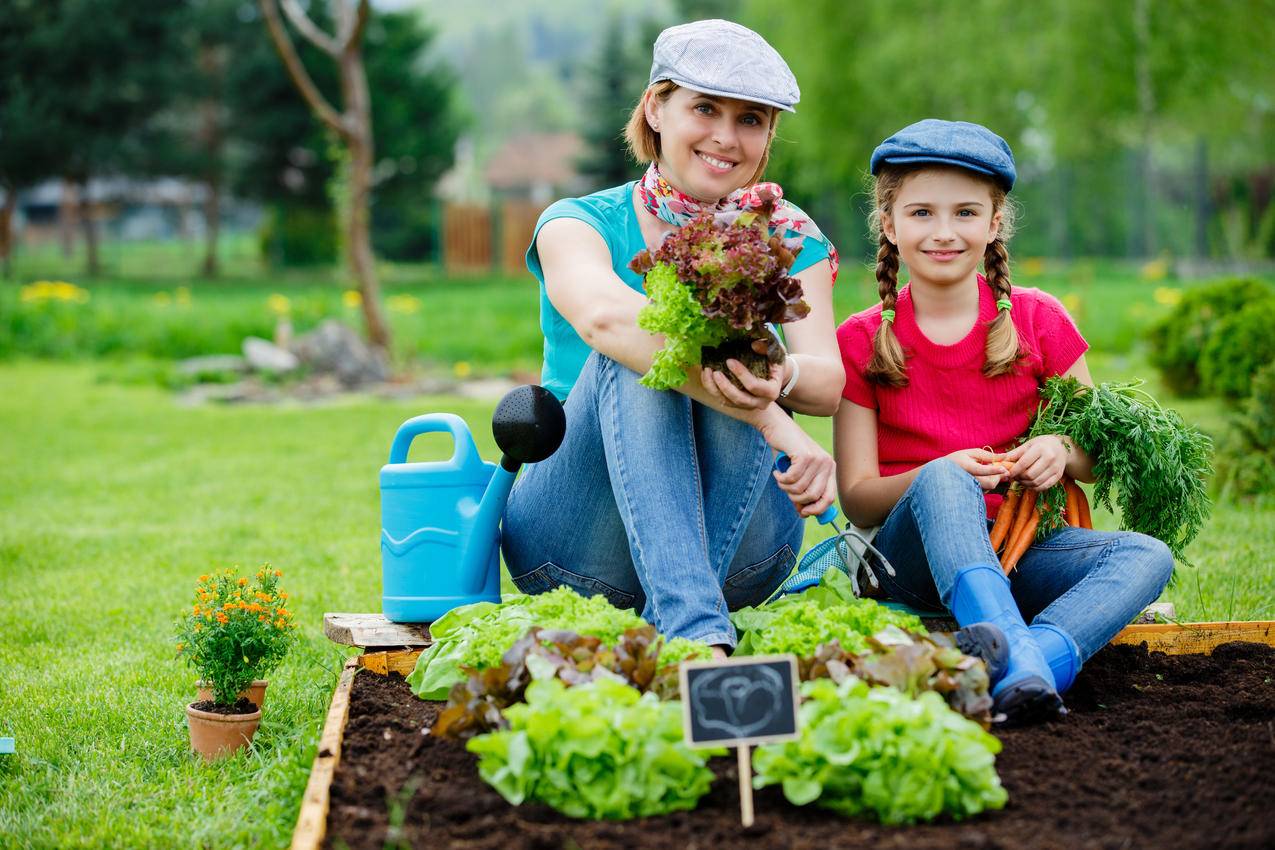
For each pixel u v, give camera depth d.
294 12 14.14
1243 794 2.28
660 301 2.66
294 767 2.83
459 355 15.77
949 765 2.19
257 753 3.10
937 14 24.70
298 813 2.64
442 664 2.89
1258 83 22.72
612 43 39.44
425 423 3.29
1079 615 2.89
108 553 5.90
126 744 3.31
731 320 2.62
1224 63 22.09
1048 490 3.15
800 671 2.47
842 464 3.37
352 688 3.06
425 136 39.84
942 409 3.32
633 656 2.47
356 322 16.30
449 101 41.06
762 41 3.12
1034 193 39.69
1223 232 33.41
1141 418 3.14
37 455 9.05
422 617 3.23
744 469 2.92
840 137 27.12
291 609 4.67
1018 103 25.75
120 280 34.78
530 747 2.25
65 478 8.07
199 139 39.09
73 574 5.48
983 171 3.17
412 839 2.19
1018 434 3.33
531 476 3.22
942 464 2.97
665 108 3.15
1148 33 21.95
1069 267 34.34
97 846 2.64
